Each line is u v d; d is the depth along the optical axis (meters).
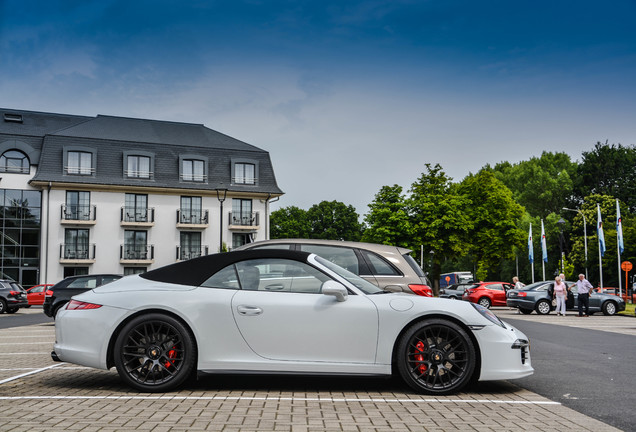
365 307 5.62
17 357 8.73
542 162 89.25
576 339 12.50
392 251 8.40
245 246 8.62
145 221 44.97
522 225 75.88
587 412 4.99
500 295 31.09
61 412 4.64
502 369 5.60
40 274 42.47
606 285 59.00
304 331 5.57
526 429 4.27
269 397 5.32
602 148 80.88
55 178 42.78
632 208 77.62
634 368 7.90
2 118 45.31
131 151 45.09
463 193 55.19
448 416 4.66
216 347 5.55
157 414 4.57
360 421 4.42
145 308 5.58
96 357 5.57
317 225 75.75
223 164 47.62
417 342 5.62
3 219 42.22
